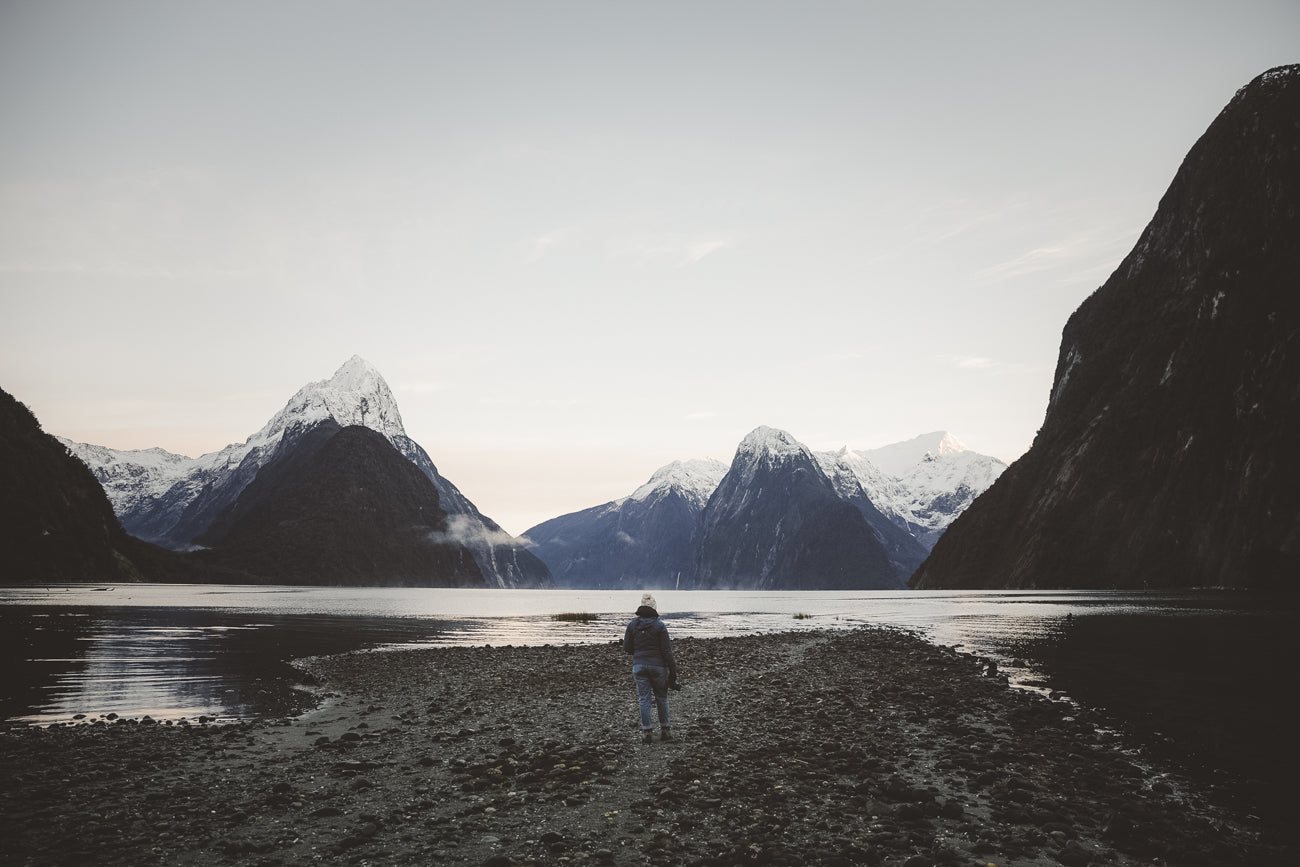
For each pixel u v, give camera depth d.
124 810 11.67
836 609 102.12
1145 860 10.15
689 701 22.47
